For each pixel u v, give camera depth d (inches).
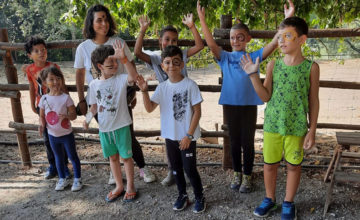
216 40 137.6
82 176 150.8
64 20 225.6
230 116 124.6
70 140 133.8
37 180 148.5
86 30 123.5
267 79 106.5
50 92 130.6
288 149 105.8
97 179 147.5
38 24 799.7
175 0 178.4
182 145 109.7
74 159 135.9
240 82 120.0
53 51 799.7
